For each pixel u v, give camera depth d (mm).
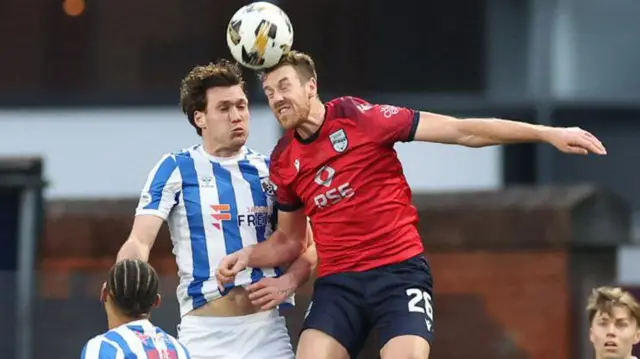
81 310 33625
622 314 24312
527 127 20219
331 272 21188
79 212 38312
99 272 34562
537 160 55656
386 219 20781
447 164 54156
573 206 36812
